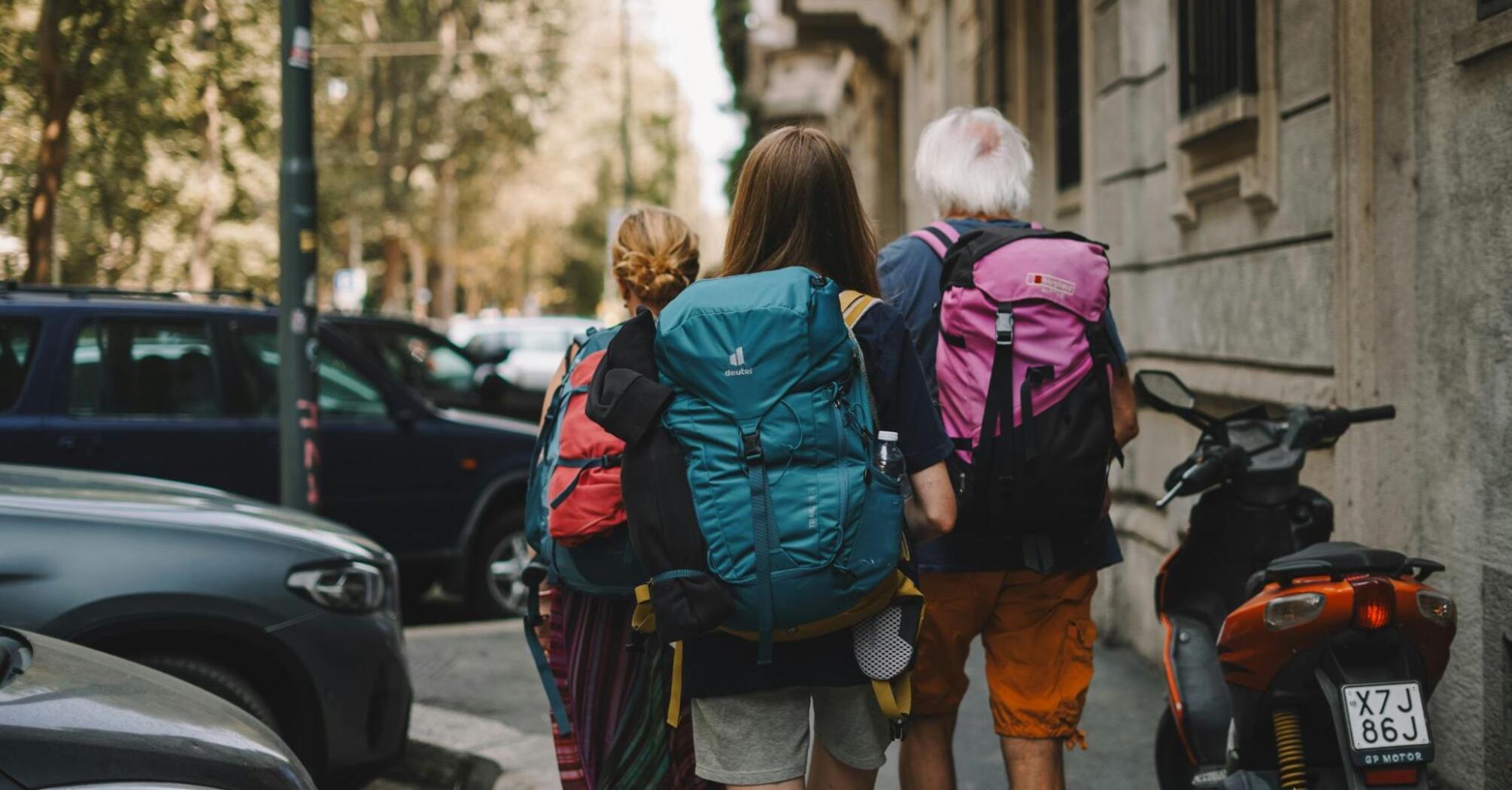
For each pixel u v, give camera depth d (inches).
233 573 184.9
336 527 212.2
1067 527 140.3
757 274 114.6
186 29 542.3
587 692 150.7
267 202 828.6
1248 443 156.9
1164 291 292.0
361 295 1498.5
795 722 119.0
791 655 116.1
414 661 302.0
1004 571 145.3
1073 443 135.8
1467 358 175.6
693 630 108.0
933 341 143.8
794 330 109.8
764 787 117.7
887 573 110.4
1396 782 127.3
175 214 699.4
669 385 113.3
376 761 197.5
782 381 109.4
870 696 124.4
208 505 197.5
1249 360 242.7
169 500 195.2
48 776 105.3
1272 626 130.6
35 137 490.6
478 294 2647.6
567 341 894.4
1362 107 198.7
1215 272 259.6
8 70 454.3
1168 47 278.7
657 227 161.8
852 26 779.4
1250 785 138.9
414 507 346.3
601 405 113.1
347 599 194.1
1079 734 150.9
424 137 1539.1
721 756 118.6
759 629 109.0
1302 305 219.8
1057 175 391.2
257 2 560.1
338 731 191.8
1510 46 164.9
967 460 137.6
